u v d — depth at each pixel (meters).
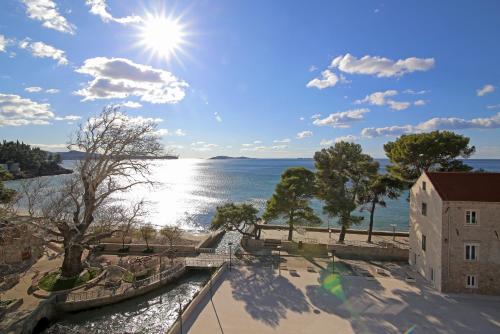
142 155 42.66
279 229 66.25
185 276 42.31
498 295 33.09
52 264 43.31
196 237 66.12
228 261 44.72
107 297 34.25
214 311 30.39
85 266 41.06
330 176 54.81
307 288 35.72
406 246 52.31
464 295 33.44
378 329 27.16
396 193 52.91
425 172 38.41
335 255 48.16
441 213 34.06
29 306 31.30
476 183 35.00
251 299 32.91
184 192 145.62
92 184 39.75
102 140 39.47
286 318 29.03
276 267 42.53
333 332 26.72
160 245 51.53
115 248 51.22
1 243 40.56
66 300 33.06
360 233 62.72
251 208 52.44
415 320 28.59
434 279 35.81
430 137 48.59
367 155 55.03
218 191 149.62
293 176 53.53
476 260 33.53
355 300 32.59
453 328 27.27
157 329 30.59
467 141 48.09
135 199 121.62
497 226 33.03
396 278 38.66
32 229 38.38
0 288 34.62
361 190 54.75
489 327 27.41
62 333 30.11
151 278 38.75
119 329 30.67
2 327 27.55
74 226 38.03
